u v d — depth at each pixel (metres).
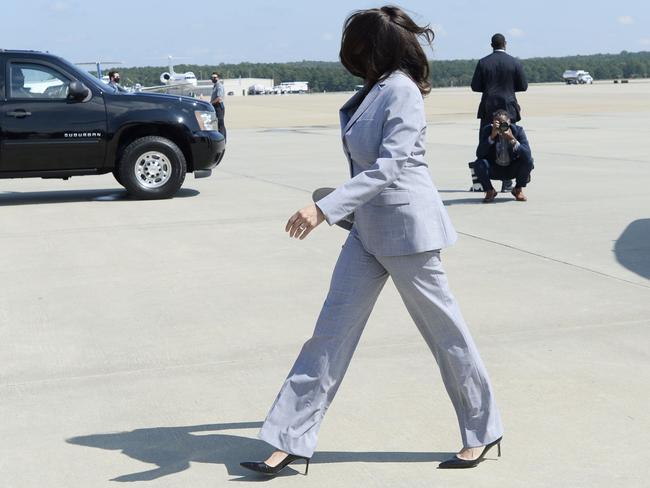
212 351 4.94
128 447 3.67
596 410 3.95
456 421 3.87
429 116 34.81
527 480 3.28
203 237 8.42
